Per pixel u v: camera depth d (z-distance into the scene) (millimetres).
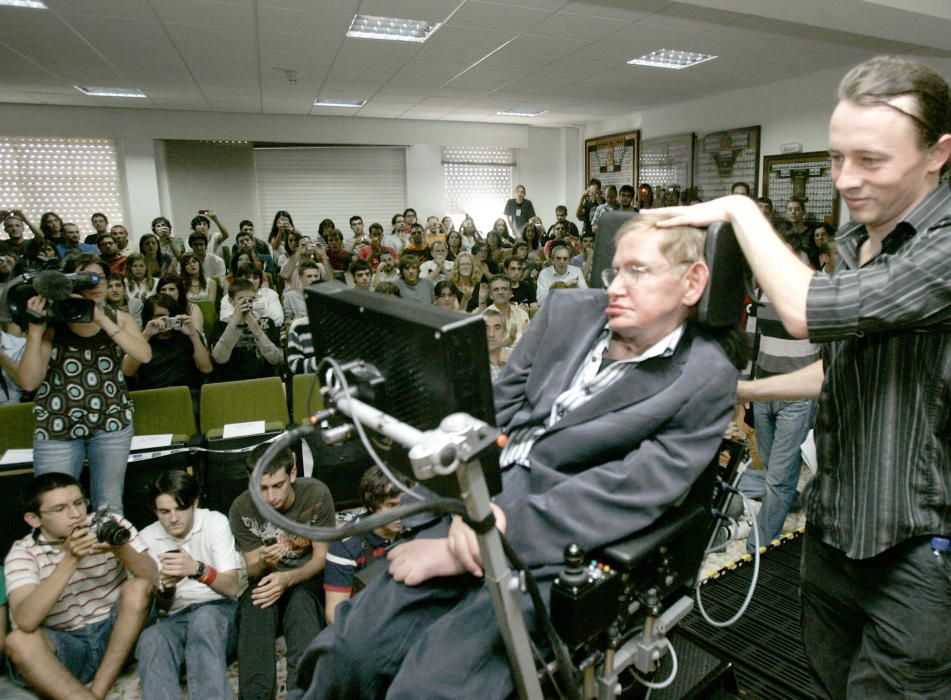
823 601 1095
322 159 10344
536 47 5484
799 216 6516
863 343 929
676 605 1120
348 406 766
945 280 782
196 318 4242
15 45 5324
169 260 6570
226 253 7895
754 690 1649
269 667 1963
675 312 961
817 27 4855
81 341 2602
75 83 6996
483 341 727
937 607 900
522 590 816
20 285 2408
